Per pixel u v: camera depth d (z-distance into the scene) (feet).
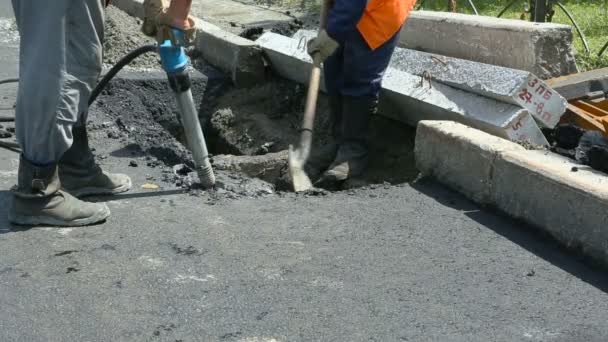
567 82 17.62
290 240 13.64
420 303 11.55
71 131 13.64
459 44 20.03
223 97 24.94
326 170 19.40
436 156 16.38
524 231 14.07
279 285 12.05
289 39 24.35
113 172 17.22
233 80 25.00
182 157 19.04
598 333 10.79
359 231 14.06
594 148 13.75
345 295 11.76
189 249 13.23
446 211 14.99
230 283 12.09
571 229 13.14
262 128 22.68
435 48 20.92
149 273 12.38
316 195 16.08
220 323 10.99
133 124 21.93
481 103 17.29
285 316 11.17
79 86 13.32
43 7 12.70
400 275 12.40
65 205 14.01
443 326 10.94
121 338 10.61
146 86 24.06
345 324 10.98
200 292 11.82
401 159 19.36
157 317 11.13
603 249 12.53
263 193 16.10
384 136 20.53
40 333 10.73
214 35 26.07
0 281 12.08
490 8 32.04
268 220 14.55
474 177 15.29
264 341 10.55
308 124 16.17
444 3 32.94
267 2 36.45
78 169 15.34
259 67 24.95
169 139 20.80
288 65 23.77
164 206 15.15
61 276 12.26
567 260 12.96
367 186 16.98
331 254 13.10
